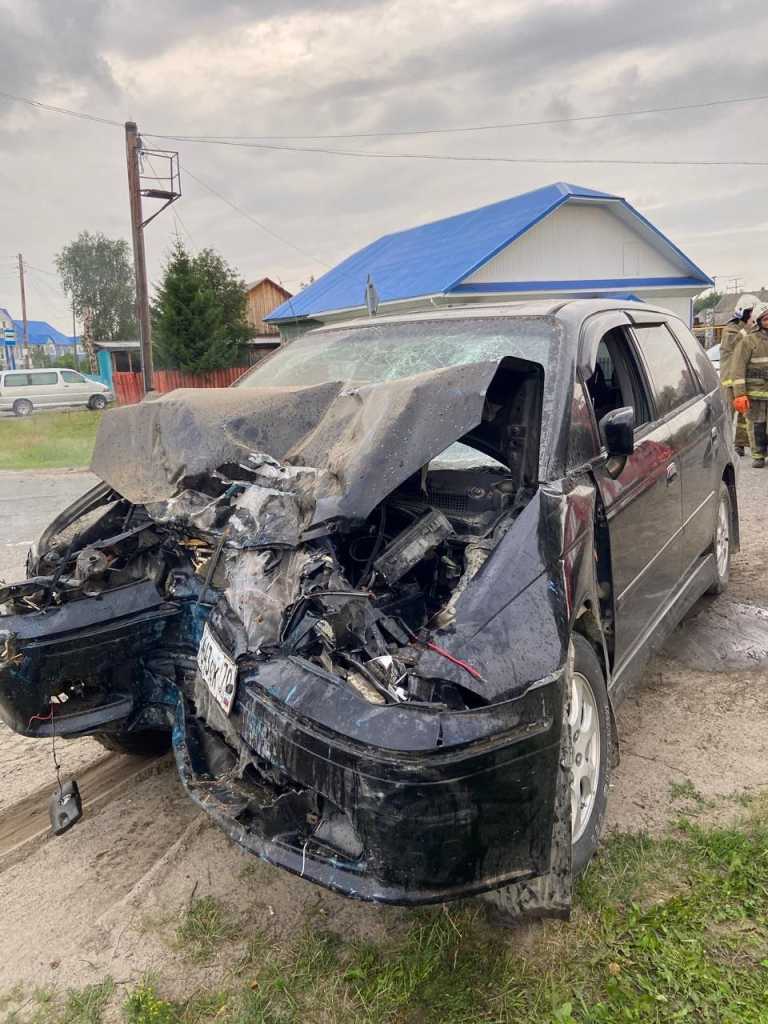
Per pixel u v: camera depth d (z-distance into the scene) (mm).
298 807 2412
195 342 32344
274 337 37406
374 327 4242
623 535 3295
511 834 2268
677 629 4961
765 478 9352
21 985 2518
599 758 2943
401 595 2842
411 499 3258
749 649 4625
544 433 3045
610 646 3205
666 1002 2254
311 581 2646
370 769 2148
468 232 25016
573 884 2660
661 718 3928
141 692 3305
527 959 2447
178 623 3244
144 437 3514
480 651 2355
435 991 2350
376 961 2488
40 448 18484
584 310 3727
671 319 4855
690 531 4387
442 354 3619
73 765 3902
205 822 3281
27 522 9711
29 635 3059
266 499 2906
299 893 2836
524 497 2967
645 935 2457
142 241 20922
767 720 3842
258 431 3291
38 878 3029
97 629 3133
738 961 2393
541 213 22641
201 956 2574
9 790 3697
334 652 2492
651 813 3160
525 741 2254
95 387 31297
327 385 3527
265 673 2479
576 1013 2250
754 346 9594
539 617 2473
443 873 2186
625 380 3943
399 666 2377
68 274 66312
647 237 24953
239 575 2801
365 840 2186
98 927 2725
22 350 68812
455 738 2172
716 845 2881
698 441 4488
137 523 3588
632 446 3092
